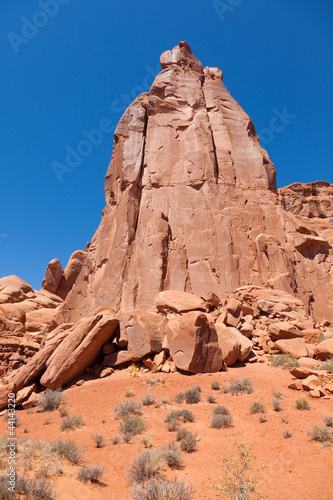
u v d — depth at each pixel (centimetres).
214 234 2775
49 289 5441
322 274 2919
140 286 2552
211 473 719
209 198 2919
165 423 1079
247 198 3061
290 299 2261
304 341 1753
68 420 1136
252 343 1853
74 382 1714
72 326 2150
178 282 2573
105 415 1212
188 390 1316
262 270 2677
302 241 2961
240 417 1084
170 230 2817
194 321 1636
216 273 2634
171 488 605
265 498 615
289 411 1089
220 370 1616
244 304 2188
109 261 2847
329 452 788
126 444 929
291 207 6531
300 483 666
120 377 1680
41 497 581
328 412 1047
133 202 2969
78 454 820
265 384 1378
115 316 1995
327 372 1347
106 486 696
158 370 1675
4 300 4425
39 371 1744
